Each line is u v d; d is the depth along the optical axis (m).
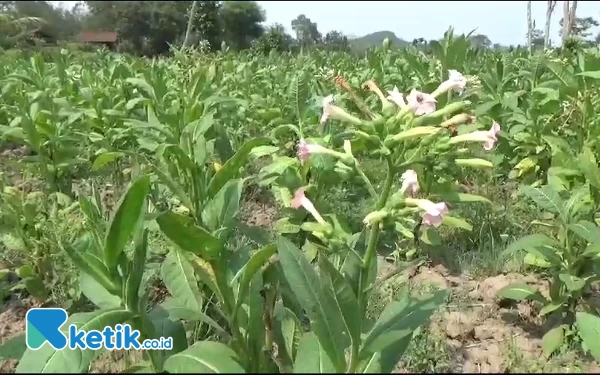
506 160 6.65
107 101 8.00
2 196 4.29
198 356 2.38
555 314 3.78
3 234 4.22
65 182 6.27
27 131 5.77
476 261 4.70
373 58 9.99
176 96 6.71
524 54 12.49
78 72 11.77
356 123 2.81
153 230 3.91
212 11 27.78
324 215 3.91
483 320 3.89
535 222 3.88
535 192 3.60
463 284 4.42
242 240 4.86
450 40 6.50
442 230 5.20
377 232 2.60
